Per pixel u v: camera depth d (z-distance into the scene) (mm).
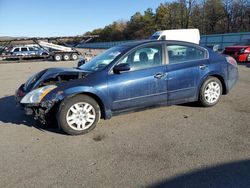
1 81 12648
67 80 5129
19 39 28953
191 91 5770
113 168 3602
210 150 4004
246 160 3668
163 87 5383
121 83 5012
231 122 5148
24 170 3633
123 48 5391
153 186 3158
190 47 5844
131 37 87938
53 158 3949
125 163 3723
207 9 61125
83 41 31578
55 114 4883
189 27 64625
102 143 4430
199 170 3461
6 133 5027
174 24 69312
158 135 4668
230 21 58219
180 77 5559
